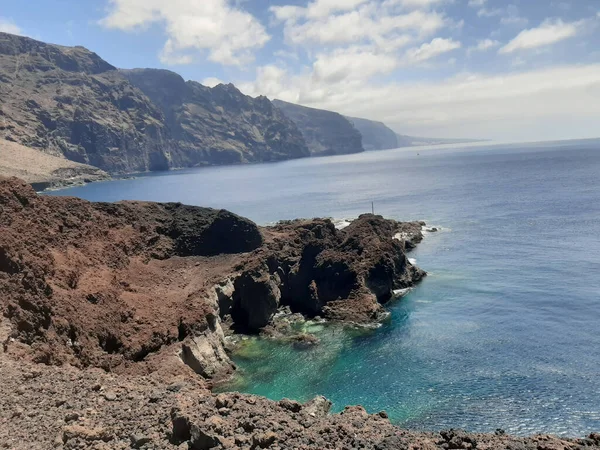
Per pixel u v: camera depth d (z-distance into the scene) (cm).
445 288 6850
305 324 5978
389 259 6856
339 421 2152
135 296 5206
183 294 5653
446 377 4338
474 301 6219
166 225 7312
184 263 6794
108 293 4797
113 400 2272
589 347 4650
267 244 7038
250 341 5491
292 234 7506
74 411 2084
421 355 4831
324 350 5144
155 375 3700
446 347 4956
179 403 2152
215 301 5588
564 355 4538
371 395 4134
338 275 6588
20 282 3753
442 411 3806
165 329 4669
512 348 4781
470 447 1850
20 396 2280
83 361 3709
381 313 6078
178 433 1828
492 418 3666
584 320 5284
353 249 7056
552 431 3469
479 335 5166
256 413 2092
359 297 6253
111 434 1848
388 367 4631
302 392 4256
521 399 3884
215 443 1736
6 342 3098
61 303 4009
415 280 7288
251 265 6250
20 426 1941
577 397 3841
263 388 4350
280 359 4972
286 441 1808
